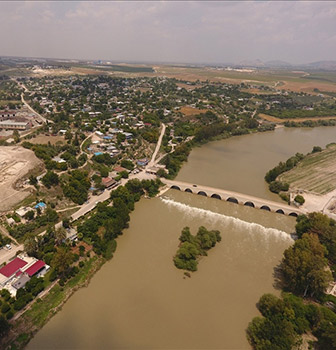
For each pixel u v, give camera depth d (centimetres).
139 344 8731
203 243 12850
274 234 14550
